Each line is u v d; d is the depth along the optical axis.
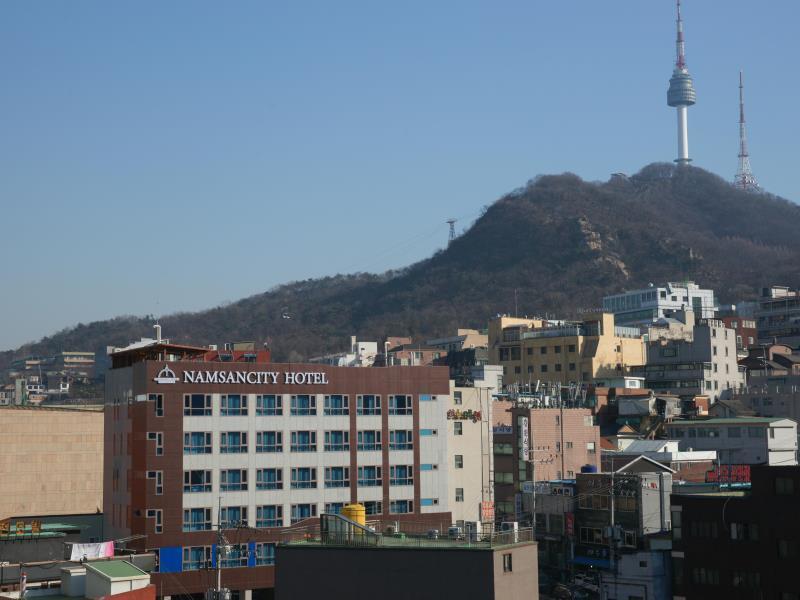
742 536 97.94
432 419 133.75
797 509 93.94
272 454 123.31
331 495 125.94
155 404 118.56
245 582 118.88
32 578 79.75
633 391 199.50
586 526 127.25
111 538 123.56
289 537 115.94
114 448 124.69
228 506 120.25
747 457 166.38
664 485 121.75
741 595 97.38
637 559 108.00
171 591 115.81
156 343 125.69
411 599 66.19
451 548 66.06
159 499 117.25
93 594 74.38
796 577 93.50
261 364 124.25
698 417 185.38
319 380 127.19
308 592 68.25
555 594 117.25
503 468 154.12
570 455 156.75
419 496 131.38
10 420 152.38
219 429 121.00
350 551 67.94
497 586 65.19
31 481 152.88
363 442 128.88
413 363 185.12
